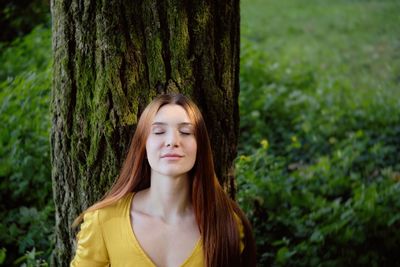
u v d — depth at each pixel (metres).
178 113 1.81
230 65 2.23
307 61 8.38
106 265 1.93
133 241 1.85
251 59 5.55
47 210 2.91
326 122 5.24
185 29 2.07
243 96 4.96
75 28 2.07
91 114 2.11
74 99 2.14
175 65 2.08
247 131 4.81
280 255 2.94
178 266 1.88
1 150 3.21
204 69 2.13
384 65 8.63
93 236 1.88
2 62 4.68
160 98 1.86
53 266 2.46
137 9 2.02
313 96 5.71
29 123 3.34
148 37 2.05
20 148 3.19
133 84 2.05
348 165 4.30
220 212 1.94
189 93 2.10
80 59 2.09
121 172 1.95
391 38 10.32
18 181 3.11
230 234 1.94
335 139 4.91
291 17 12.45
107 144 2.10
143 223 1.88
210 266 1.90
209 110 2.17
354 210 3.46
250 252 2.08
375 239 3.29
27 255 2.47
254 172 3.38
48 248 2.79
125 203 1.92
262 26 11.22
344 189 4.00
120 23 2.01
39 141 3.27
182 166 1.80
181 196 1.90
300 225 3.28
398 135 5.10
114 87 2.04
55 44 2.17
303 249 3.05
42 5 5.43
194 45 2.10
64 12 2.08
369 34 10.78
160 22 2.04
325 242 3.15
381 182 4.04
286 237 3.23
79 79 2.10
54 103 2.22
